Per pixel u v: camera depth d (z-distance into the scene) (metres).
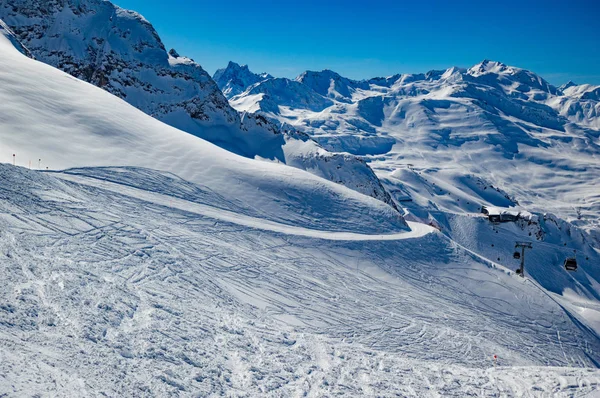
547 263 108.12
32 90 57.97
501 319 47.72
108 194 42.53
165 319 16.88
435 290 49.91
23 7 128.75
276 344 18.12
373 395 14.66
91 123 57.69
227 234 45.03
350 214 64.31
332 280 43.44
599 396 16.72
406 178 165.62
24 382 9.24
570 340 47.72
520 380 18.17
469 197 170.38
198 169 59.53
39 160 44.22
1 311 12.28
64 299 14.88
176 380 12.18
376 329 34.91
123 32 136.88
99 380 10.70
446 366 19.92
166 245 33.19
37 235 25.53
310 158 114.81
